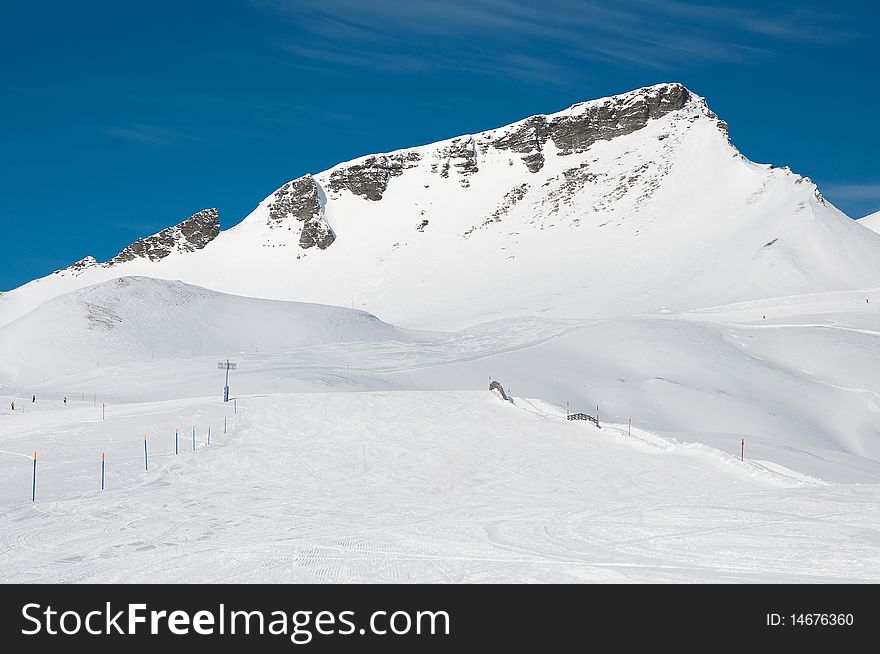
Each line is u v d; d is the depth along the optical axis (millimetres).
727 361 79812
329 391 66125
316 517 26484
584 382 72062
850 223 192000
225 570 19578
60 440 43500
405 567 19406
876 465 39625
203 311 119125
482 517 25844
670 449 38625
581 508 27094
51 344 105750
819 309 118688
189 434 45094
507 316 178250
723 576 18031
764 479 32281
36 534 24000
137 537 23594
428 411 49594
